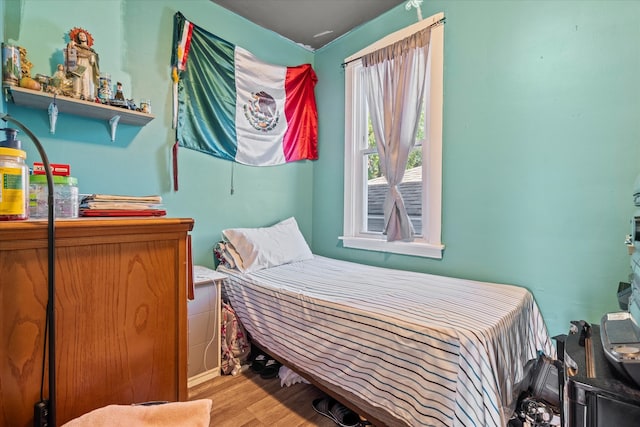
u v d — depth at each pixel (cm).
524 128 179
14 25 153
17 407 66
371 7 237
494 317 126
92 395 76
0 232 63
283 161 283
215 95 236
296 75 287
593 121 157
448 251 212
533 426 131
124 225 80
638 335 82
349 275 208
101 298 78
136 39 197
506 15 184
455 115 206
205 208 234
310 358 158
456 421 103
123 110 172
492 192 192
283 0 229
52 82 151
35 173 93
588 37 158
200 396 174
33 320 68
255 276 206
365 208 271
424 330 117
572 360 87
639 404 67
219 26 239
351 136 272
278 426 150
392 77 232
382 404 127
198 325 186
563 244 167
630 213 148
